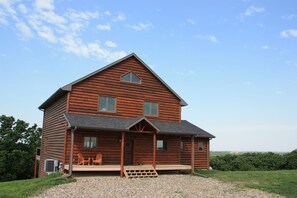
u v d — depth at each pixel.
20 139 44.00
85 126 20.11
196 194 15.67
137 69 25.88
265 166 33.06
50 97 25.30
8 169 40.88
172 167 23.66
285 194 16.36
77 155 22.36
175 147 26.89
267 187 18.23
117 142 24.16
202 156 29.88
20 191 15.15
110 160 23.64
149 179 20.53
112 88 24.50
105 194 14.82
